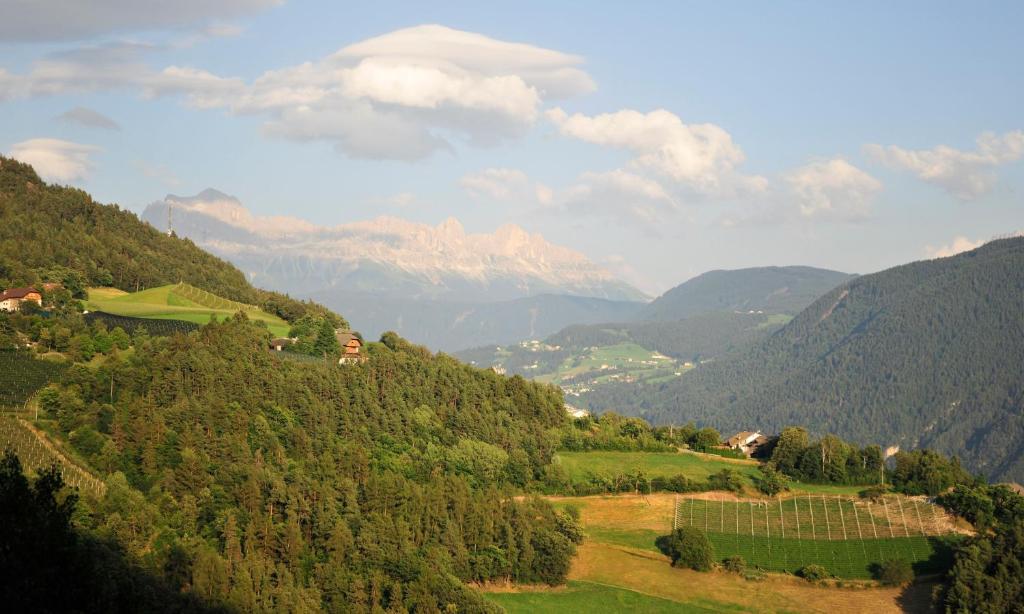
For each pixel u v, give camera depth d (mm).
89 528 144250
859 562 188000
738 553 192875
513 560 178750
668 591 179000
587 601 173625
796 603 176250
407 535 170875
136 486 169750
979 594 168375
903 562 184875
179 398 194625
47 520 95000
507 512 188750
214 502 166250
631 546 194250
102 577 119938
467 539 180375
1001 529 187000
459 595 157125
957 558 178250
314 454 193625
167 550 146375
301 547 161500
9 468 94312
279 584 148875
